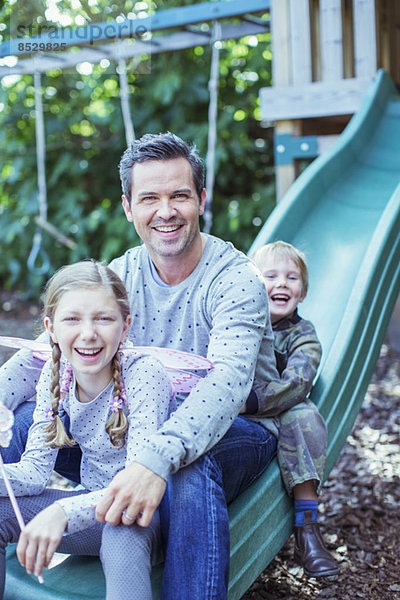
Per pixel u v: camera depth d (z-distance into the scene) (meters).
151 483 1.40
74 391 1.64
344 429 2.41
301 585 2.19
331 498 2.80
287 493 2.00
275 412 2.01
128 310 1.63
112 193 7.25
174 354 1.61
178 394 1.85
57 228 7.08
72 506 1.45
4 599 1.59
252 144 7.04
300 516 2.00
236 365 1.62
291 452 1.98
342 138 3.97
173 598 1.43
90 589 1.56
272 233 3.08
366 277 2.69
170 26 4.58
